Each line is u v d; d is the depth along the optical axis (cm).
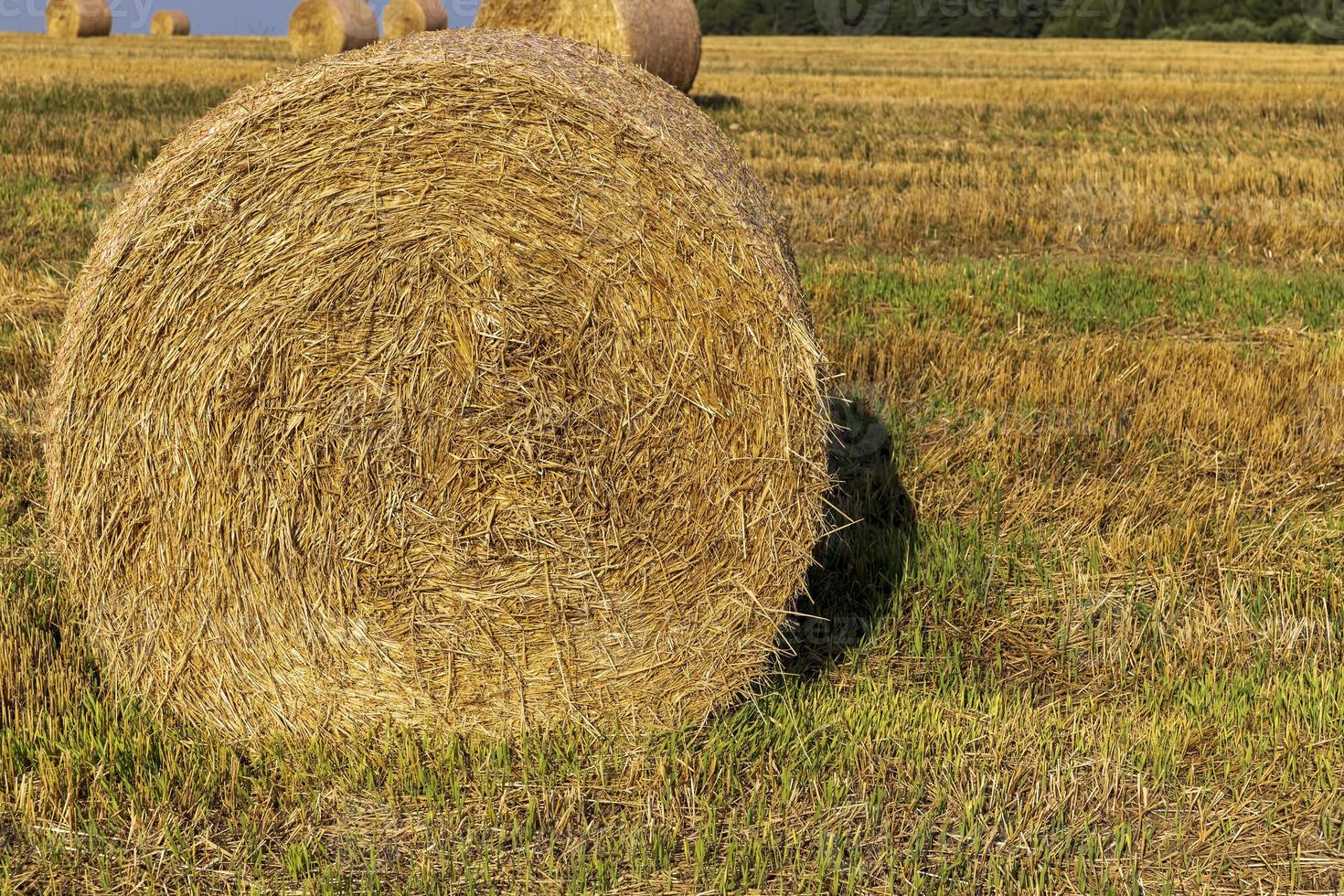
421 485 400
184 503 401
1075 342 817
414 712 417
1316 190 1327
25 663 437
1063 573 548
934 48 5134
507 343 392
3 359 751
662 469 402
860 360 767
